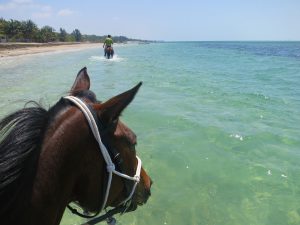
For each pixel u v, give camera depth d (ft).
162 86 51.60
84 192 6.73
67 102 6.73
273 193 18.30
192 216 16.24
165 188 18.67
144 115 32.30
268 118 32.35
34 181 6.20
